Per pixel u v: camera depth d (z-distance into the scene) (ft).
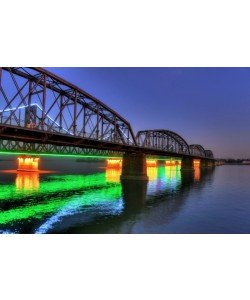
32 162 364.79
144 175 247.70
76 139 162.71
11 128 117.29
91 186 212.84
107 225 98.12
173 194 175.83
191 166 460.96
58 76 159.12
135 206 134.62
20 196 160.56
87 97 190.80
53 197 159.33
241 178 330.13
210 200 154.40
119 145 205.26
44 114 145.48
